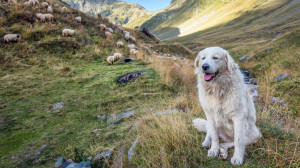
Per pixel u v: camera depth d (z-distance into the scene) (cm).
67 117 515
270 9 7788
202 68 262
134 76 808
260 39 3406
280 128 344
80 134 430
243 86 271
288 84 637
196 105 539
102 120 499
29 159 351
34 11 1278
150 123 394
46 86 711
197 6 19000
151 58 1235
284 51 1641
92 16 1817
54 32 1164
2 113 520
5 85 686
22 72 815
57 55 1028
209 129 289
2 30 1006
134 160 286
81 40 1222
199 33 9344
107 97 633
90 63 1051
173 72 876
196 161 268
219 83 267
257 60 1742
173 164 264
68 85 731
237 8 11712
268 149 249
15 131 448
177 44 2498
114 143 371
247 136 288
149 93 652
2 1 1236
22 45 975
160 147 285
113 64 1058
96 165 315
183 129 325
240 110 253
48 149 380
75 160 325
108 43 1375
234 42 4053
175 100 567
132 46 1438
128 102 595
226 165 250
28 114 525
